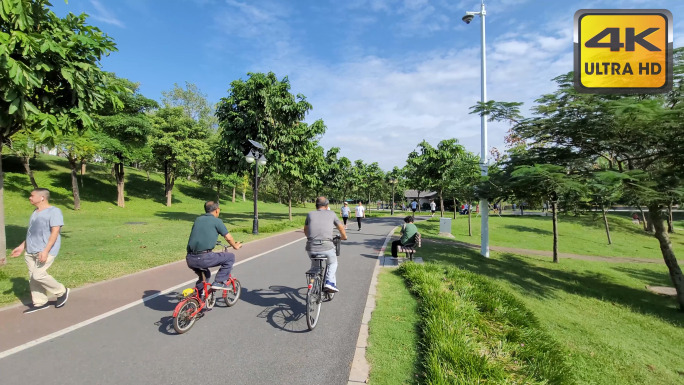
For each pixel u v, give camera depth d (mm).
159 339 4090
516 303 6039
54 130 6574
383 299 5770
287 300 5699
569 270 12258
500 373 3213
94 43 6879
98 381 3156
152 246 10562
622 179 7508
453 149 22641
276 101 18484
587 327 6633
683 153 8086
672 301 9414
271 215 29984
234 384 3156
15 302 5164
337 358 3678
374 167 47594
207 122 50594
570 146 10312
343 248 11961
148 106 33062
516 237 19672
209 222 4734
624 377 4801
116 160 28375
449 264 10039
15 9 5617
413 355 3715
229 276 5062
